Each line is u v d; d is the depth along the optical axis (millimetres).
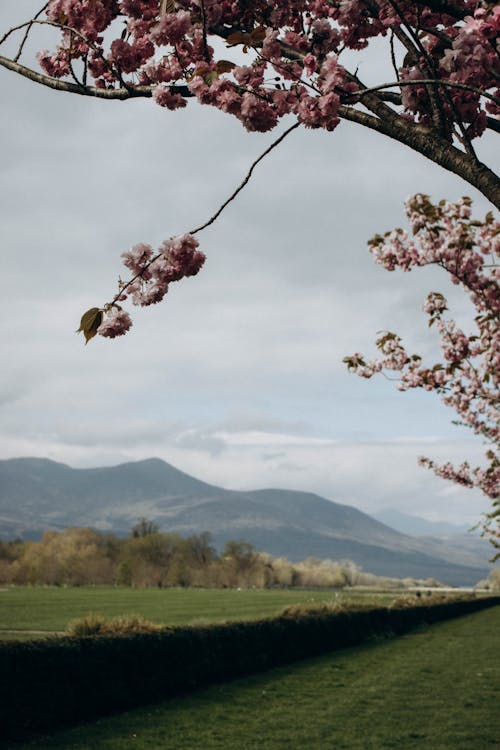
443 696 15961
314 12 3832
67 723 12258
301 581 170250
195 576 140875
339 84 3424
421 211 9977
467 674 19359
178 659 15984
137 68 3908
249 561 145125
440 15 3854
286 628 22016
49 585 137250
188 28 3428
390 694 16281
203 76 3531
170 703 14672
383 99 3781
